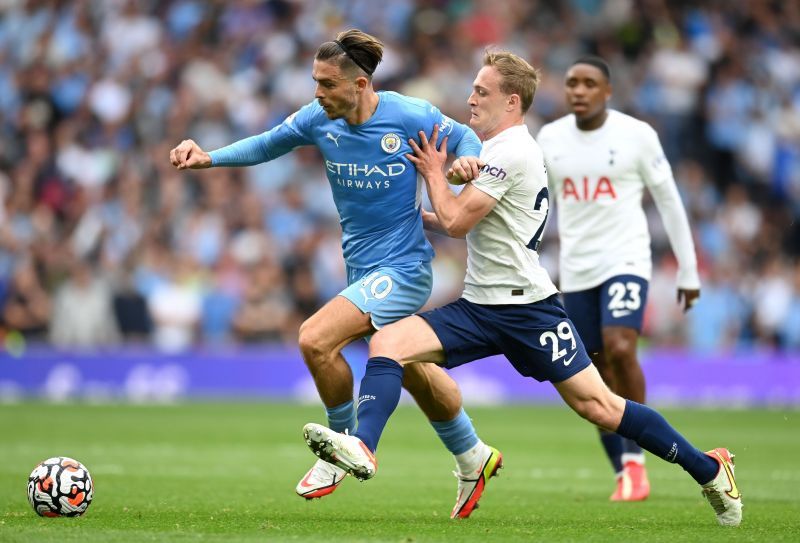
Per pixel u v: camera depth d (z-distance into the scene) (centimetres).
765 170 8425
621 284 3052
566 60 8581
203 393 6881
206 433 4922
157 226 7444
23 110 8331
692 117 8450
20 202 7762
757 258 7775
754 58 8756
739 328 7206
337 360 2330
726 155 8419
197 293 7050
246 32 8531
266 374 6925
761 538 2073
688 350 7088
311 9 8575
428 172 2306
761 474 3572
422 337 2241
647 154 3091
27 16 8800
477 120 2294
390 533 2075
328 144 2373
